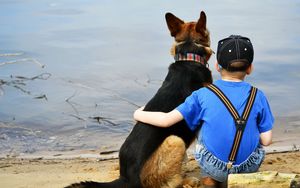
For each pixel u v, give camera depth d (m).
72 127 6.89
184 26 4.90
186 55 4.79
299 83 7.72
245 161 4.25
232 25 10.66
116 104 7.29
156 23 11.22
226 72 4.34
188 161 5.17
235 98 4.28
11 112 7.22
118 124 6.90
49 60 8.95
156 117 4.42
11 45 9.73
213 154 4.28
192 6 12.61
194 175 4.83
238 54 4.29
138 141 4.48
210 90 4.32
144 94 7.61
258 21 10.98
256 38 9.81
